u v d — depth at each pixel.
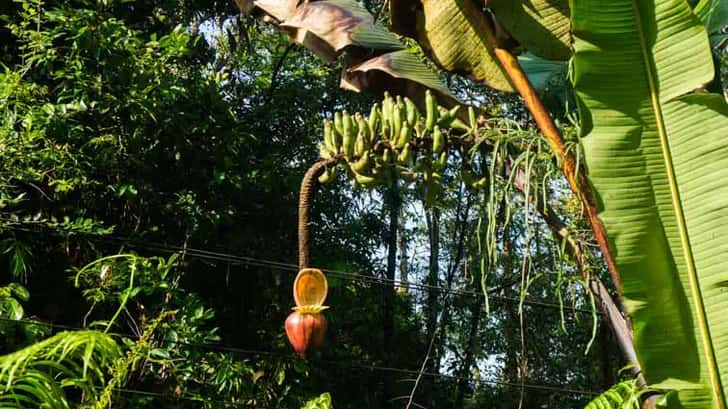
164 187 8.23
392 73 4.13
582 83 3.00
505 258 8.45
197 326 7.42
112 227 7.06
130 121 7.78
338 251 9.70
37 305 7.62
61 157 7.14
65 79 7.67
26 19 7.60
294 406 8.24
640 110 2.98
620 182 2.95
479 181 3.56
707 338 2.89
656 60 2.97
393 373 10.49
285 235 9.09
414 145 3.52
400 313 11.36
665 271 2.93
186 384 7.41
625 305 2.96
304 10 4.52
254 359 8.52
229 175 8.36
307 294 3.51
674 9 2.96
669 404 2.90
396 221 11.15
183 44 8.11
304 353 3.46
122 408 7.12
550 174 3.29
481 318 12.90
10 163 6.85
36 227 7.37
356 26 4.39
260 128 10.06
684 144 2.93
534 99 3.51
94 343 2.52
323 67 11.16
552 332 12.41
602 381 12.05
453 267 13.40
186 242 7.96
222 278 8.67
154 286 7.03
